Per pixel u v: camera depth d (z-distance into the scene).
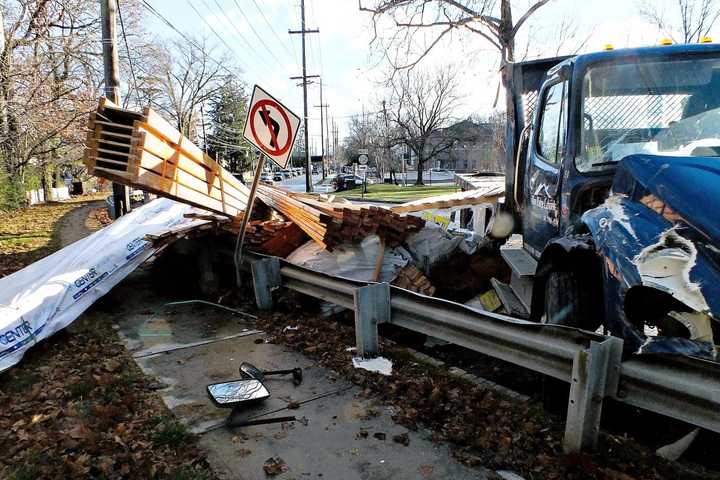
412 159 84.25
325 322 6.07
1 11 18.53
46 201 32.56
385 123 67.31
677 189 3.00
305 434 3.58
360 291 4.76
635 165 3.41
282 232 7.63
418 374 4.52
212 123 76.50
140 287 8.02
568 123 4.37
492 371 4.85
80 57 21.11
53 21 21.53
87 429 3.69
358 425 3.69
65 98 20.16
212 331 5.90
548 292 3.99
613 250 3.12
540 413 3.71
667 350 2.78
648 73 4.40
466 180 14.20
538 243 5.30
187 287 7.88
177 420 3.81
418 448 3.38
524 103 6.75
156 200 10.24
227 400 3.73
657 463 3.09
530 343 3.53
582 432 3.07
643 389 2.95
